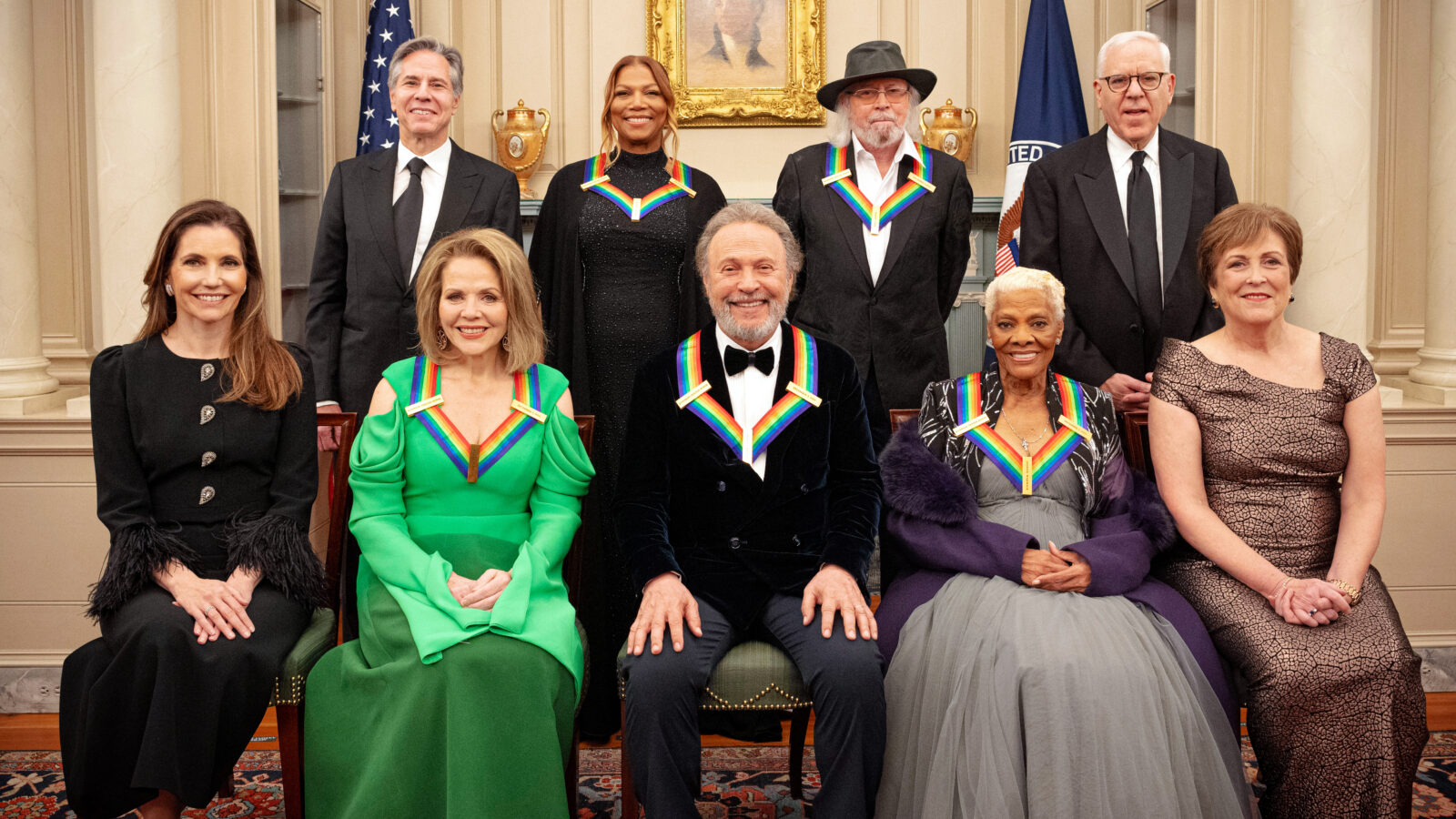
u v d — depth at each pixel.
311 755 2.09
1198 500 2.35
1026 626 2.03
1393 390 3.49
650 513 2.23
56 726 3.13
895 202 3.01
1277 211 2.36
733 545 2.22
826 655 2.00
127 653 2.03
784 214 3.12
